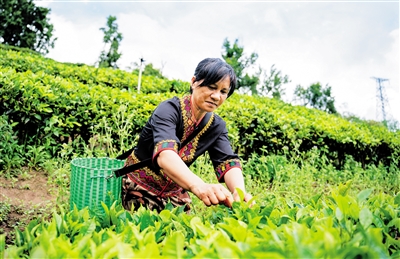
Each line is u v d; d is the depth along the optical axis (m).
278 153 5.93
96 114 4.79
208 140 2.12
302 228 0.99
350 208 1.27
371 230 1.03
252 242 1.01
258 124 5.94
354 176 5.89
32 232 1.18
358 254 0.95
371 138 7.30
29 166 4.55
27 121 4.52
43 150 4.75
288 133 5.88
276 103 10.25
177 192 2.34
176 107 1.98
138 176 2.22
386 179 6.25
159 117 1.92
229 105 5.97
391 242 1.25
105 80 9.04
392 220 1.40
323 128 6.58
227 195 1.61
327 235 0.88
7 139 4.30
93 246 0.99
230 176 2.06
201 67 1.87
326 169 5.92
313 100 35.31
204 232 1.16
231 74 1.87
